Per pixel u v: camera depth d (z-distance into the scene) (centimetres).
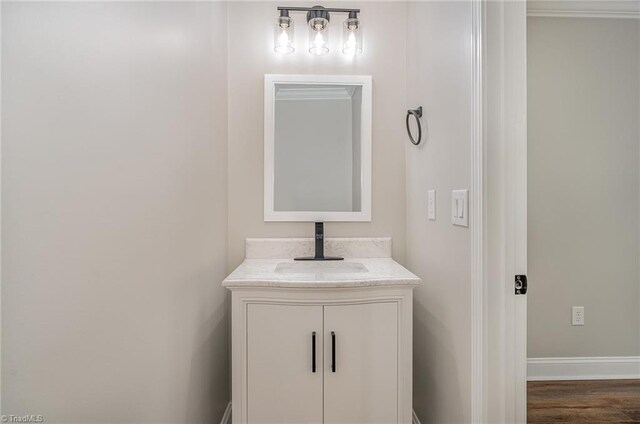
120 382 70
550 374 186
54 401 53
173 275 97
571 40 186
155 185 86
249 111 171
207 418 133
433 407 135
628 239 188
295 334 118
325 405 118
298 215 172
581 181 187
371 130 175
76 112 58
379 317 120
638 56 188
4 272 45
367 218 174
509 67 91
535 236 187
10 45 46
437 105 129
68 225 56
